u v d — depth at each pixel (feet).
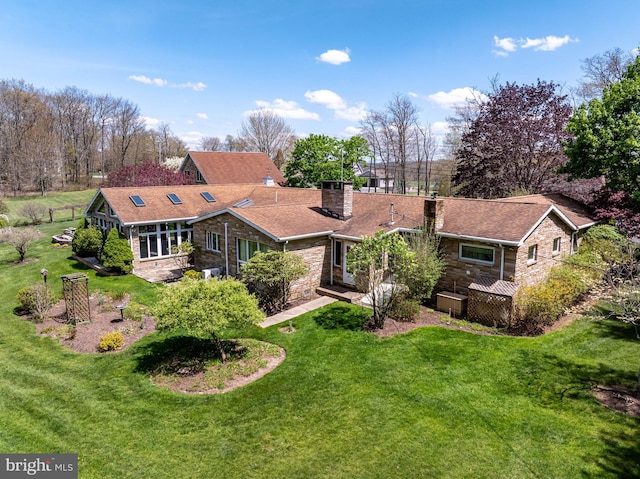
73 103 216.95
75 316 51.03
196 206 82.48
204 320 36.73
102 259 72.13
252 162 149.89
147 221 73.05
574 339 43.14
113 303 58.39
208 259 71.92
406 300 50.65
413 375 36.63
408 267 46.96
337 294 57.72
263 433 29.37
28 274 74.18
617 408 30.94
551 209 53.78
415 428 29.32
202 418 31.42
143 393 35.29
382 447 27.48
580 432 28.45
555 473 24.84
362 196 73.92
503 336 44.37
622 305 36.40
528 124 94.12
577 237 65.82
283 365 39.34
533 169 98.63
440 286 56.70
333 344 43.45
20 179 184.65
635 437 27.73
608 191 74.18
